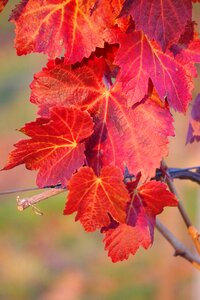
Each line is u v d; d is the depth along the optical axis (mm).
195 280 4969
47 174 1125
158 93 1116
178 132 4352
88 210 1119
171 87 1126
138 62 1120
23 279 5723
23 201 1197
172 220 4508
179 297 5113
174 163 4363
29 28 1120
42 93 1140
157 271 5430
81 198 1116
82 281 5715
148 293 5262
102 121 1141
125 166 1174
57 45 1121
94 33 1121
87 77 1141
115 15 1119
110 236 1155
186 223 1315
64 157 1124
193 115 1307
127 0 1096
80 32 1122
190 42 1136
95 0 1117
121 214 1114
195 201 4996
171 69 1130
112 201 1114
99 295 5598
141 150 1132
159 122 1132
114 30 1121
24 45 1121
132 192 1146
